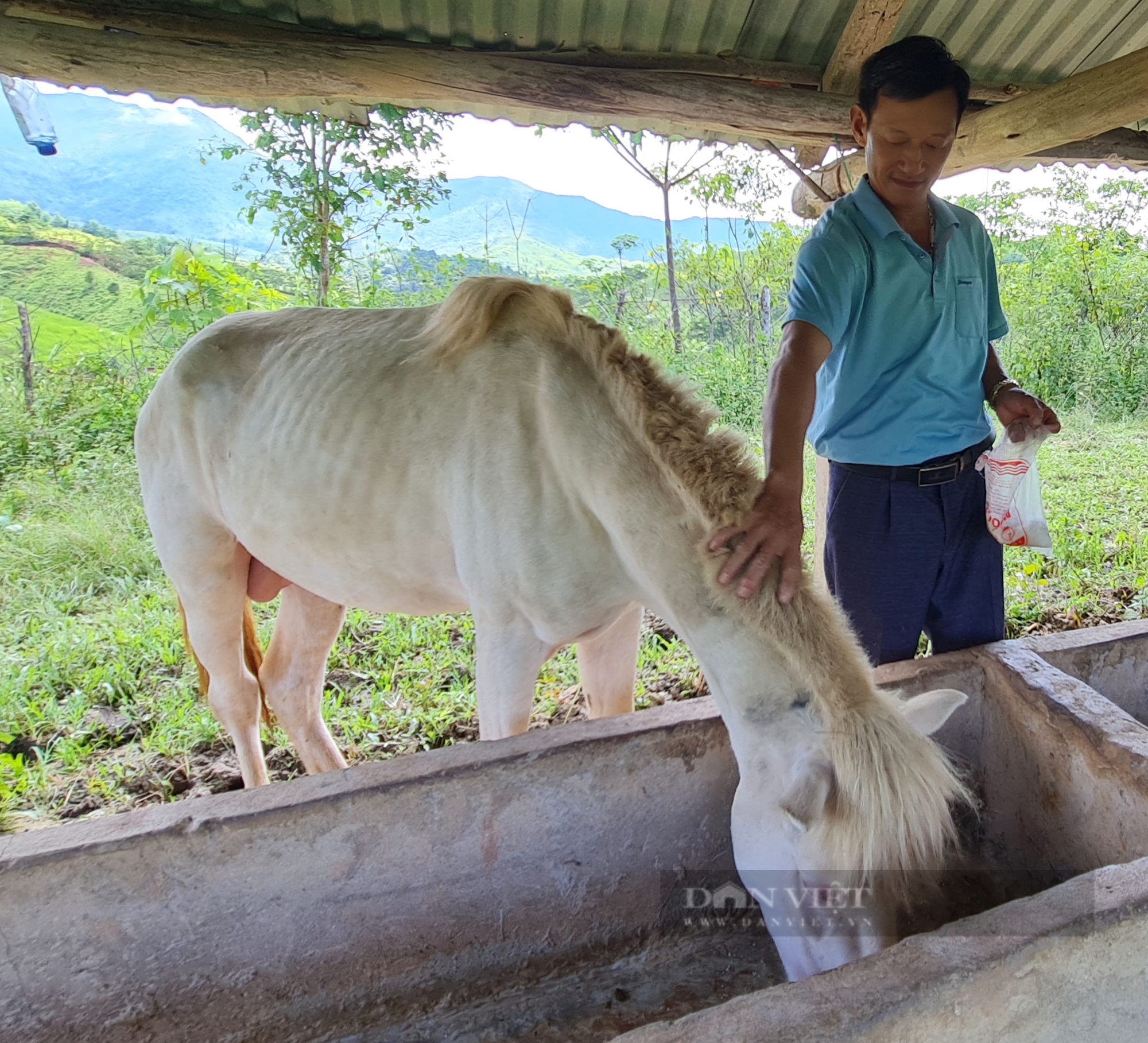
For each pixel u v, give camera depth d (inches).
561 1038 69.2
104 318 576.1
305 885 68.1
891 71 69.2
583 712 121.2
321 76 110.7
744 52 128.3
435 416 75.7
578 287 342.3
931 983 46.2
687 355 298.7
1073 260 356.2
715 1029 44.1
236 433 87.0
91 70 105.1
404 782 68.4
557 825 74.0
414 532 78.8
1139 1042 55.4
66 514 193.3
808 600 59.9
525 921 75.7
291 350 86.7
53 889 61.3
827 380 82.7
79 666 132.0
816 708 58.4
